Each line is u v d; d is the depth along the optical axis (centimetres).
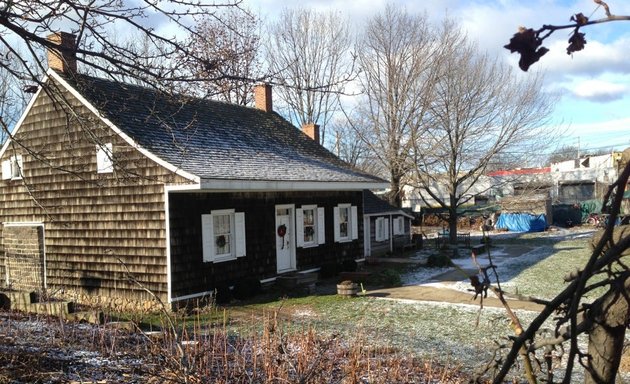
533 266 2012
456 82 2627
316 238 1903
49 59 1515
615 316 193
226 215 1562
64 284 1584
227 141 1744
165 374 508
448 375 732
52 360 688
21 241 1688
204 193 1473
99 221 1509
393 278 1727
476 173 2941
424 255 2514
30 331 868
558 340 196
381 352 878
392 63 2800
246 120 2055
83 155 1527
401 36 2794
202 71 546
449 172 2781
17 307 1123
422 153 2720
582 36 127
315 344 777
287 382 563
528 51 126
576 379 721
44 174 1617
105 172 1479
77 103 1452
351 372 648
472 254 205
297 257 1806
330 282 1805
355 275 1841
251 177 1482
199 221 1455
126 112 1485
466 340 1012
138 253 1433
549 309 158
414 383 692
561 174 4662
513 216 3881
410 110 2745
